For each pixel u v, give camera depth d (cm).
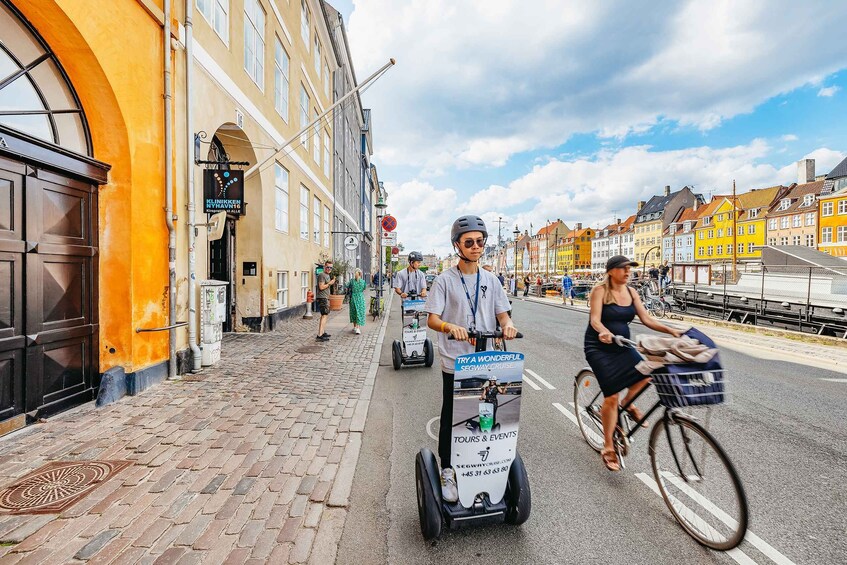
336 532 253
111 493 288
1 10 387
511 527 268
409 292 810
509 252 14612
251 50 956
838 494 308
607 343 316
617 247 10206
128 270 502
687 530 260
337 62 2189
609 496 306
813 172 6078
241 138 917
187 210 620
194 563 220
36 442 367
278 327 1135
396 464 356
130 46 499
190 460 339
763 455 376
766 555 239
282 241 1200
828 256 1683
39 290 409
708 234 7250
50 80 438
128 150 496
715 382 241
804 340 1085
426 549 245
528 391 590
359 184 3666
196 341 643
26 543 233
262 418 439
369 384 583
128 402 480
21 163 388
